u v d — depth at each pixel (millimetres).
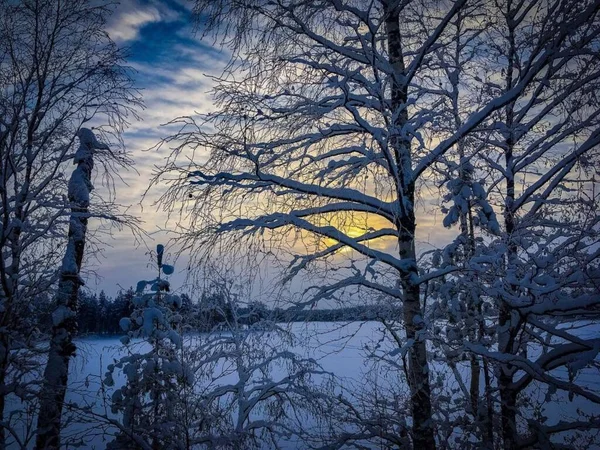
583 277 5754
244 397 8570
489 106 5758
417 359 6297
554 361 6262
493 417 7504
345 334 6523
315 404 7707
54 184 9664
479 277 6414
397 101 6559
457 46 7062
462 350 6590
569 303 5762
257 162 5699
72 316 9211
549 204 7355
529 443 6645
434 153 6027
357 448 7055
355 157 6109
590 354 5375
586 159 6715
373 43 5758
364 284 6418
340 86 5516
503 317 7352
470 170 6828
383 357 6504
